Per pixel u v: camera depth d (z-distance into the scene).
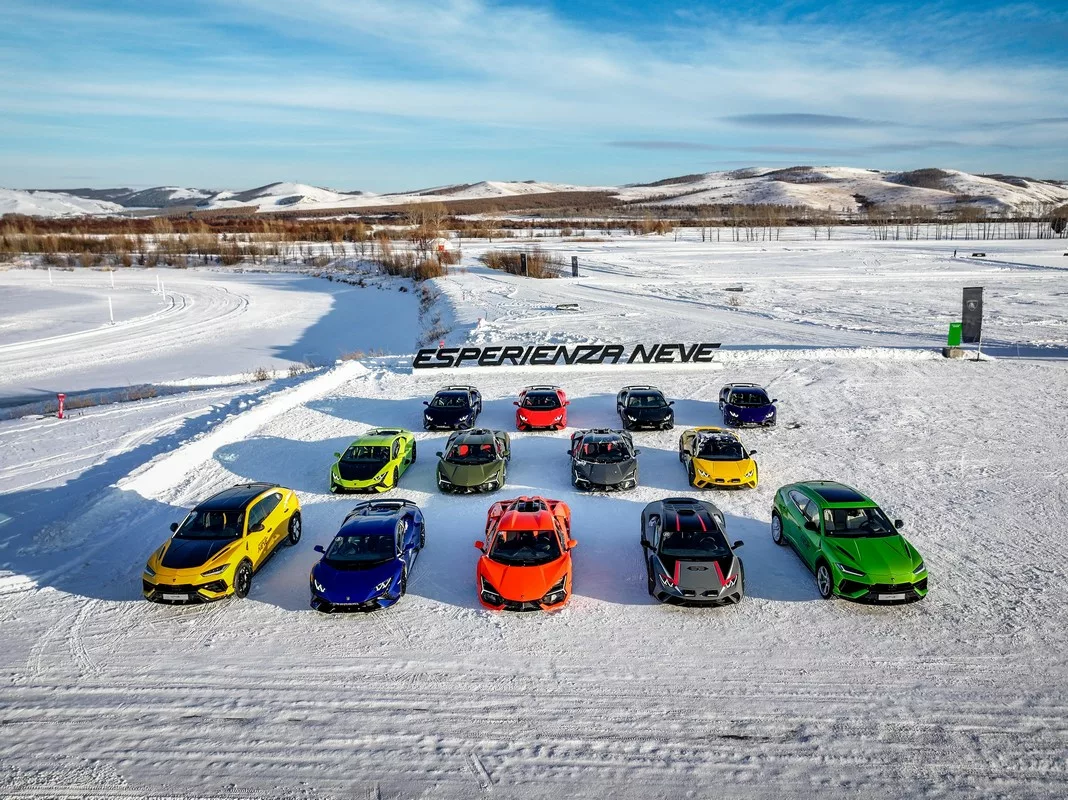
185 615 12.76
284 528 15.34
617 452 18.62
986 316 45.91
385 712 10.02
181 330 52.59
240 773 8.90
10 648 11.75
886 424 23.27
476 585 13.66
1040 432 22.03
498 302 54.03
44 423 27.23
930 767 8.77
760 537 15.55
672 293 59.81
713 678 10.62
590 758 9.04
